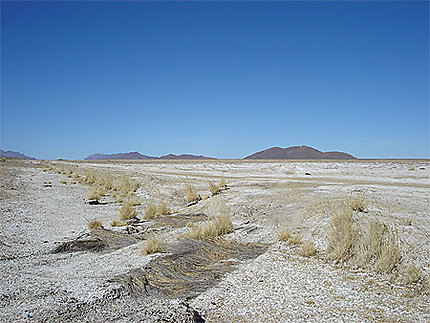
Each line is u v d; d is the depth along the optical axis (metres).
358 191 16.92
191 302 6.89
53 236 12.34
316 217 12.01
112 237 12.01
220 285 7.71
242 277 8.13
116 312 6.11
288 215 13.27
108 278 7.80
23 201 19.23
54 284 7.61
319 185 20.39
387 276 7.64
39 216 15.70
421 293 6.89
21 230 13.02
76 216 16.17
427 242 8.66
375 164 46.09
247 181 24.69
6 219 14.62
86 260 9.63
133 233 12.75
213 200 17.95
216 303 6.80
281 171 36.88
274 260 9.13
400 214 11.07
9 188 23.41
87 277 7.99
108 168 45.31
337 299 6.80
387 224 9.82
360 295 6.93
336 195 15.98
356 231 9.24
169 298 7.00
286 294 7.11
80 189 25.59
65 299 6.73
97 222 13.55
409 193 15.96
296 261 8.95
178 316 5.88
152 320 5.70
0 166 44.25
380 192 16.41
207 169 43.47
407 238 8.95
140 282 7.66
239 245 10.79
